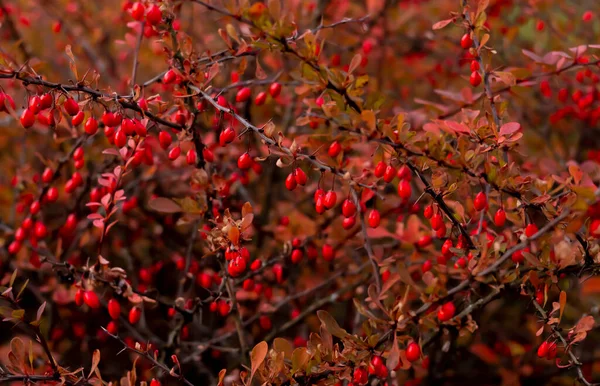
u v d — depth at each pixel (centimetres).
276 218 376
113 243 404
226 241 219
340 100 251
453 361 398
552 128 438
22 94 389
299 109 376
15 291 397
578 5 465
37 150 448
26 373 211
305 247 324
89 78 251
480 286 280
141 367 373
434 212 231
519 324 408
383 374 219
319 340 221
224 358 393
